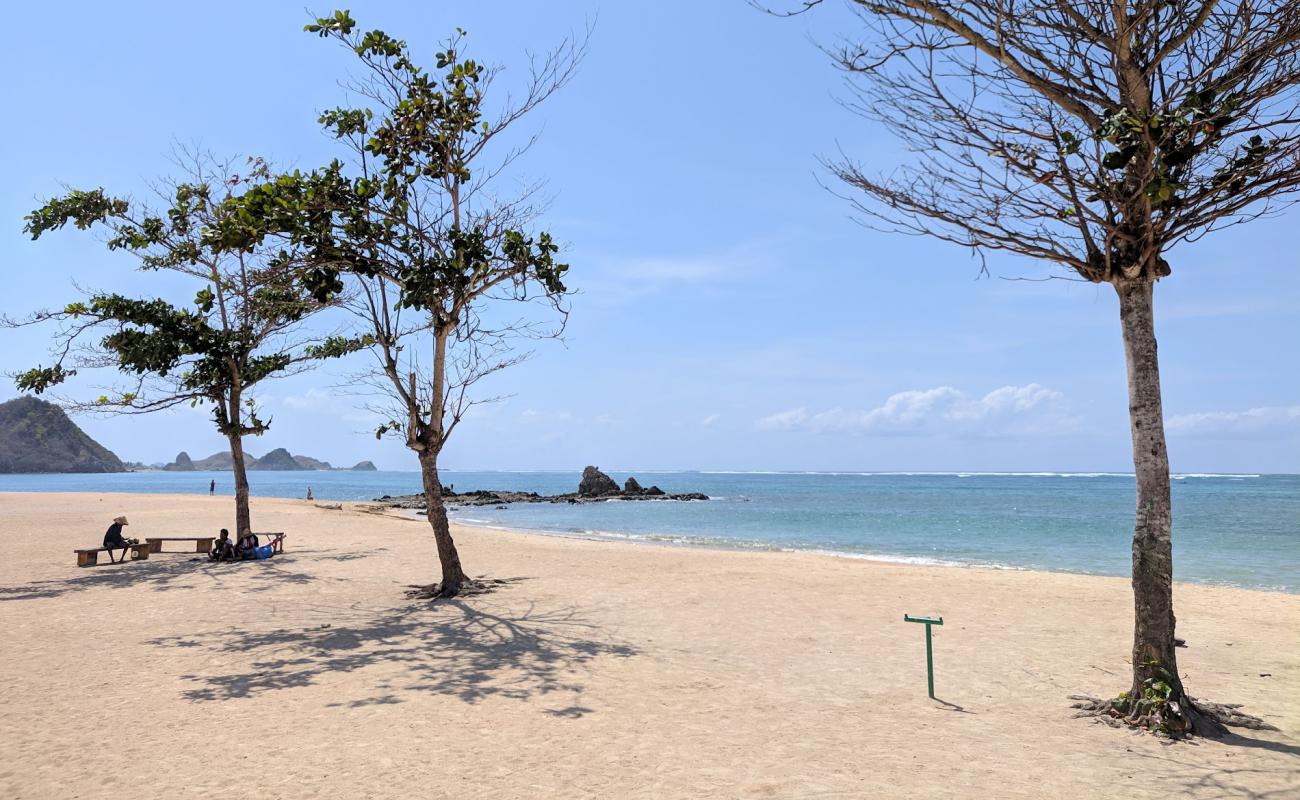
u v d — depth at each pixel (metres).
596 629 11.82
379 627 11.95
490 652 10.29
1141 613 7.19
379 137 13.68
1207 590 16.42
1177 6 5.90
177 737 6.91
